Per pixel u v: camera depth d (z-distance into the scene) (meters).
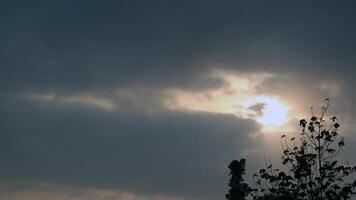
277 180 25.97
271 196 26.36
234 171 38.31
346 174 24.91
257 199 26.80
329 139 25.62
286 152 26.02
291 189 25.67
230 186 38.09
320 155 25.55
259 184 26.70
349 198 24.45
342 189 24.50
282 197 25.58
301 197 25.28
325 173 24.94
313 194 24.92
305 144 25.88
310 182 24.86
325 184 24.73
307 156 25.41
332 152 25.52
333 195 24.50
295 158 25.78
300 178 25.44
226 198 28.02
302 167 25.28
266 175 26.27
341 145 25.61
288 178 25.73
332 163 25.08
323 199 24.70
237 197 27.41
